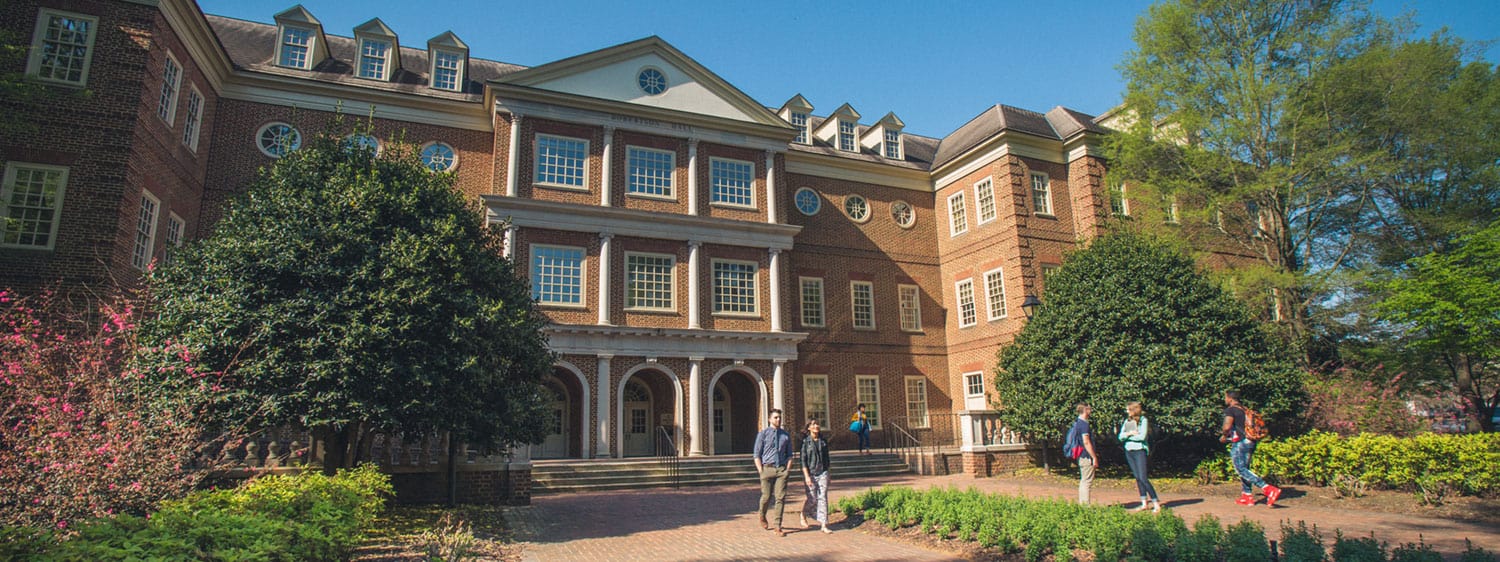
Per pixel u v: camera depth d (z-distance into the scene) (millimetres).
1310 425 18797
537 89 24812
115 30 17766
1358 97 21922
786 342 26578
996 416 22516
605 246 24703
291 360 11469
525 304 14922
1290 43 22438
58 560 4906
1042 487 18125
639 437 27141
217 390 10875
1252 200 23906
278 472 13633
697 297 25516
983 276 29297
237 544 6020
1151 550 8242
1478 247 18250
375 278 12031
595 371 23906
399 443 15375
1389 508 12203
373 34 25625
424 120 25250
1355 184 23078
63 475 7695
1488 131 22203
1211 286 19281
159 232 19078
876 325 30266
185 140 20594
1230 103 22953
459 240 13422
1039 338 20516
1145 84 24734
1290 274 21438
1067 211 28891
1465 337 18500
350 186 12711
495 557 10086
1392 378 20906
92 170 16922
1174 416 17703
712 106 27609
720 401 28375
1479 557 6785
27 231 16312
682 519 13672
